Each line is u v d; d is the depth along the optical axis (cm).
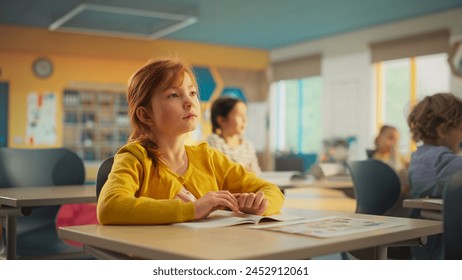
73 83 974
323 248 92
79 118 1023
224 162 162
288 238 98
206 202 121
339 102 990
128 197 121
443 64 867
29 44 921
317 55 1031
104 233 106
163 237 100
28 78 938
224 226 114
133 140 147
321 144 1012
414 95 906
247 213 133
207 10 794
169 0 732
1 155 268
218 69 1105
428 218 190
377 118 935
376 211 252
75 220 270
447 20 809
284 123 1176
